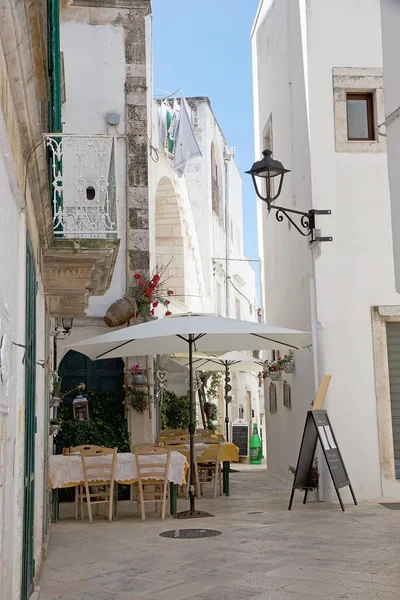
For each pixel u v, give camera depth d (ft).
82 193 22.24
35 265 17.90
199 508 32.53
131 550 22.84
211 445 36.68
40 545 20.59
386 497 34.09
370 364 34.96
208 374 57.93
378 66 36.81
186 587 17.95
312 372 35.42
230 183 89.97
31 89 11.46
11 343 11.34
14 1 9.03
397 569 19.31
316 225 35.55
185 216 57.67
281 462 45.34
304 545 22.84
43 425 22.82
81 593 17.65
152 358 40.22
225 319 30.14
